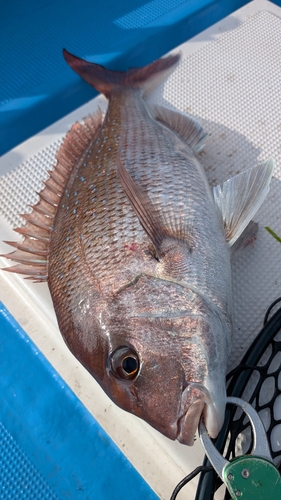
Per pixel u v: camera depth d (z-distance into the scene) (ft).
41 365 2.17
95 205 1.81
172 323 1.62
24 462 2.02
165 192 1.88
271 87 2.43
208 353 1.60
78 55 2.83
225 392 1.62
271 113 2.36
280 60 2.49
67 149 2.15
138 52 2.81
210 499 1.56
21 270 1.91
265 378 1.80
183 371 1.57
